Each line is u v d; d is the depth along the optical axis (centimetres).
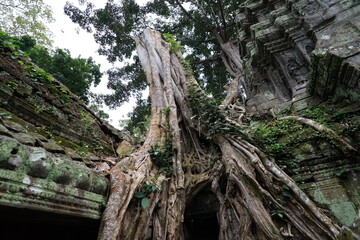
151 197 319
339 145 383
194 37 1578
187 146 529
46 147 229
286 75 654
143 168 351
